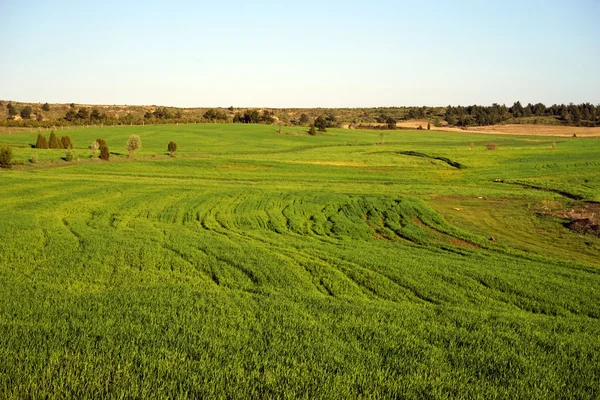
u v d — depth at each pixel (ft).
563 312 50.70
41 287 53.36
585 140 422.00
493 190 164.04
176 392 26.78
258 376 29.45
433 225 104.58
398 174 215.72
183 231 93.66
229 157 277.23
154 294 50.39
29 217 101.35
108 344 33.81
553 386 29.84
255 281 61.11
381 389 28.50
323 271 64.80
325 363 32.14
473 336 39.37
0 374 27.61
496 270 66.85
